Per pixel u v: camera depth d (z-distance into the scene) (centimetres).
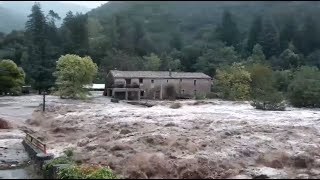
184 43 12131
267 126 4469
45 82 10519
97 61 12181
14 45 12175
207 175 2734
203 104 7344
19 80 8656
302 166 3109
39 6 12375
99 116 5178
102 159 2989
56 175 2331
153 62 11581
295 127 4472
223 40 12738
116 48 13188
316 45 11125
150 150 3300
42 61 10956
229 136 3909
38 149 3005
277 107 6681
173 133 3978
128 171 2658
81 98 7694
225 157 3158
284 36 11594
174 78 8988
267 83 8944
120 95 8500
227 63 11225
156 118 5034
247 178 2673
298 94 7481
